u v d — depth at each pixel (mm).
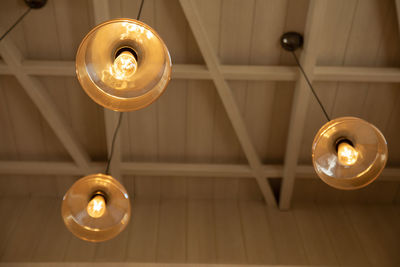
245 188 4453
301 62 3344
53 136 4055
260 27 3375
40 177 4344
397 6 3066
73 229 2061
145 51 1735
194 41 3455
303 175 4129
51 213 4270
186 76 3426
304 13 3281
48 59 3527
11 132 4012
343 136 1998
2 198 4418
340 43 3453
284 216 4320
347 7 3264
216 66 3352
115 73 1717
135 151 4160
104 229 2088
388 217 4375
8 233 4004
